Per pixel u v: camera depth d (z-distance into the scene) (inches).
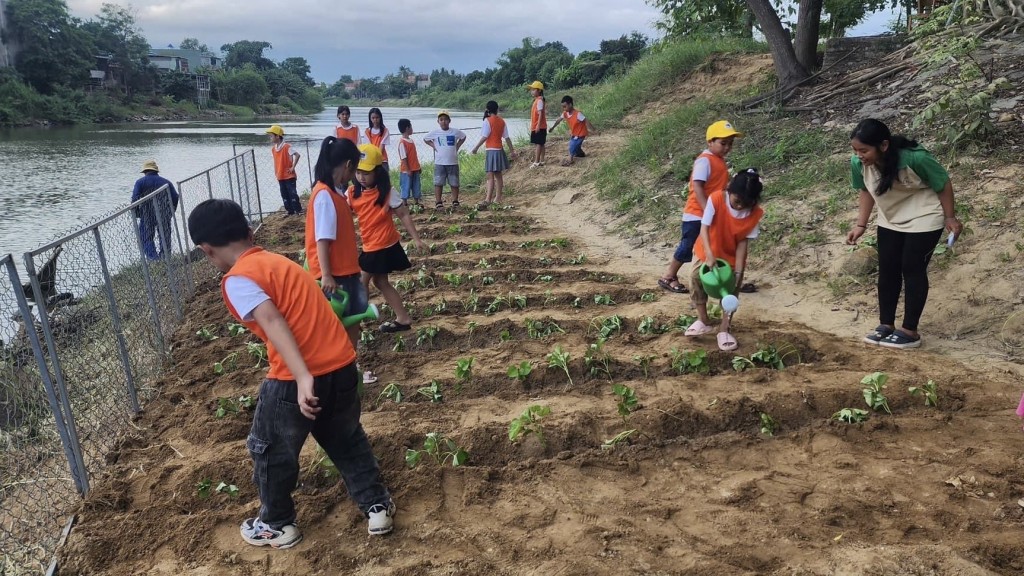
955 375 185.0
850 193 310.8
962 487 137.3
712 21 691.4
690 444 160.2
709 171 250.8
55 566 130.9
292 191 510.9
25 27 2477.9
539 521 136.0
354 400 128.5
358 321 160.4
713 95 579.2
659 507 137.3
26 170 975.6
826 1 643.5
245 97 3801.7
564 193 487.2
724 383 190.7
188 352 242.4
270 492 127.3
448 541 131.2
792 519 131.7
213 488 151.9
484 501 143.7
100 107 2637.8
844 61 476.4
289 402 120.3
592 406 182.2
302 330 119.2
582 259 335.9
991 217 249.0
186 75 3427.7
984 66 344.5
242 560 128.9
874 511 131.6
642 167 454.9
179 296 301.0
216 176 422.6
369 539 132.7
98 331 197.8
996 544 118.0
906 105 361.7
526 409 171.0
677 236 349.7
